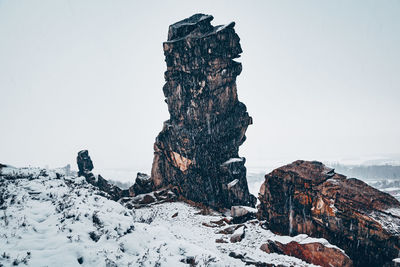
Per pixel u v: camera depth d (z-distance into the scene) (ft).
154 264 30.19
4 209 36.32
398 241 49.34
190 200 117.29
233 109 125.59
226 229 77.51
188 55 119.96
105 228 35.12
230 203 114.83
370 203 56.54
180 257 33.58
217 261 35.32
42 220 35.81
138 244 34.47
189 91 122.21
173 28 123.03
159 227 43.45
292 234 67.31
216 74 119.14
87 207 41.27
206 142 120.06
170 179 125.59
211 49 117.60
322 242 55.21
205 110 120.57
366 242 53.57
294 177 69.21
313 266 52.11
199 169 117.50
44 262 25.99
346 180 64.39
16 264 24.71
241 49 122.11
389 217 53.26
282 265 48.75
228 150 124.47
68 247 29.12
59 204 40.42
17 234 30.32
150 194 121.19
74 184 59.52
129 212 48.70
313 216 63.10
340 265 51.24
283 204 70.85
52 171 62.80
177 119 126.11
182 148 118.83
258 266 46.50
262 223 77.10
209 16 126.72
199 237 72.33
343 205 58.03
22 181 50.83
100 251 30.12
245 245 64.85
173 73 125.70
